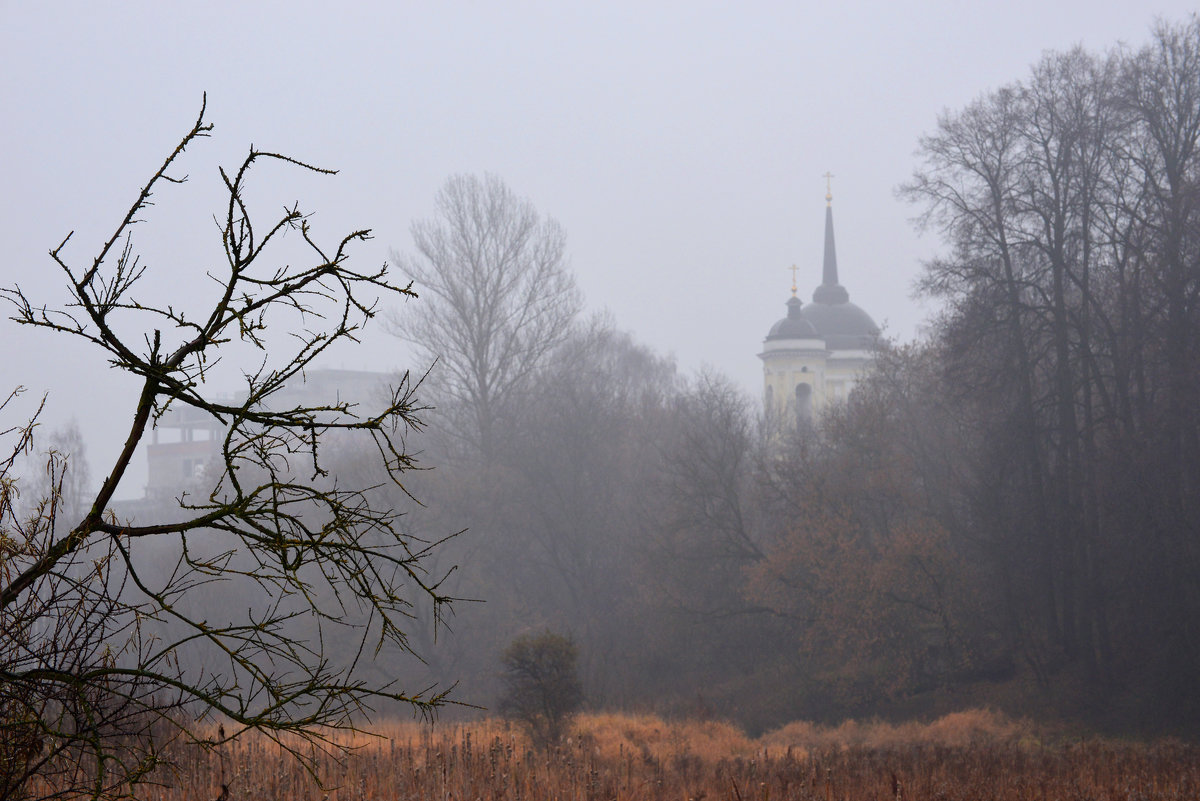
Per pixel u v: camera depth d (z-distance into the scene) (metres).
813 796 14.21
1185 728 32.94
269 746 14.34
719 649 49.66
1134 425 39.16
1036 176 40.72
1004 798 15.58
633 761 18.62
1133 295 38.25
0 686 4.20
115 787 4.30
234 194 3.90
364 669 47.31
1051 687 38.41
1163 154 37.78
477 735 22.08
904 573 41.69
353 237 4.02
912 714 40.00
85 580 4.45
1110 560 37.94
